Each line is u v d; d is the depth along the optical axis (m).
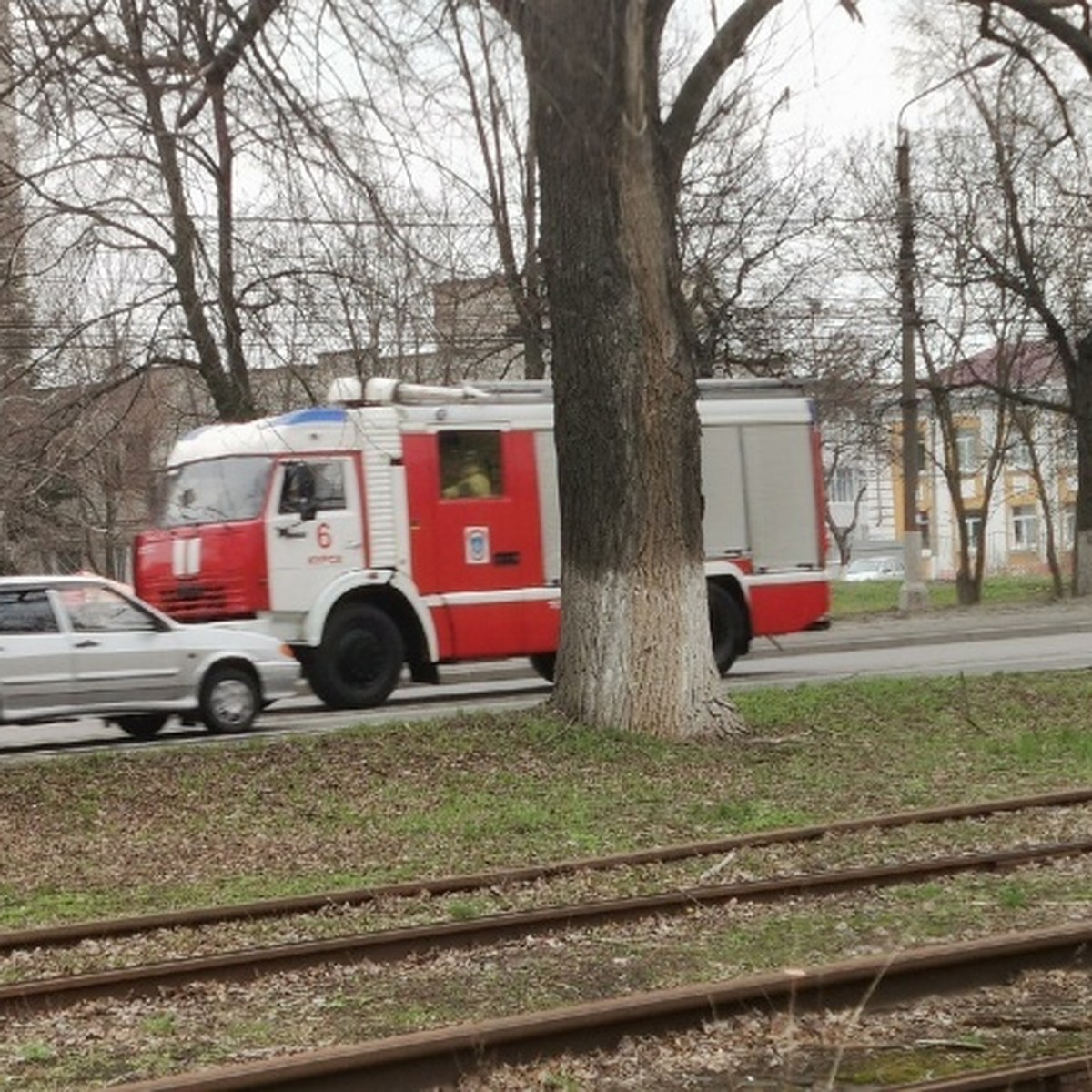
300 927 23.52
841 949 21.11
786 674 57.25
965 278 89.00
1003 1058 16.42
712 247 77.69
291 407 55.69
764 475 55.09
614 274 37.91
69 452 55.06
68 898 26.27
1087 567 96.12
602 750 37.22
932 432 162.75
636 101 35.38
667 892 24.53
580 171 37.59
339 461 49.69
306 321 40.44
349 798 33.69
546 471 52.22
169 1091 14.45
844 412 104.06
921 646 69.75
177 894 26.36
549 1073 15.88
